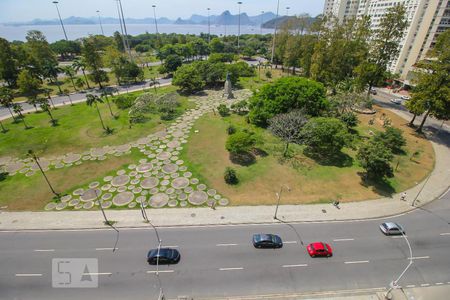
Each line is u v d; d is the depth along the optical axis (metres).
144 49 172.25
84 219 34.62
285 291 25.92
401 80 99.06
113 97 82.12
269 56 147.12
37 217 35.00
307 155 49.72
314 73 87.88
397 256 29.80
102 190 40.50
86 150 52.38
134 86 98.81
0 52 87.25
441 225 34.34
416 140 57.72
